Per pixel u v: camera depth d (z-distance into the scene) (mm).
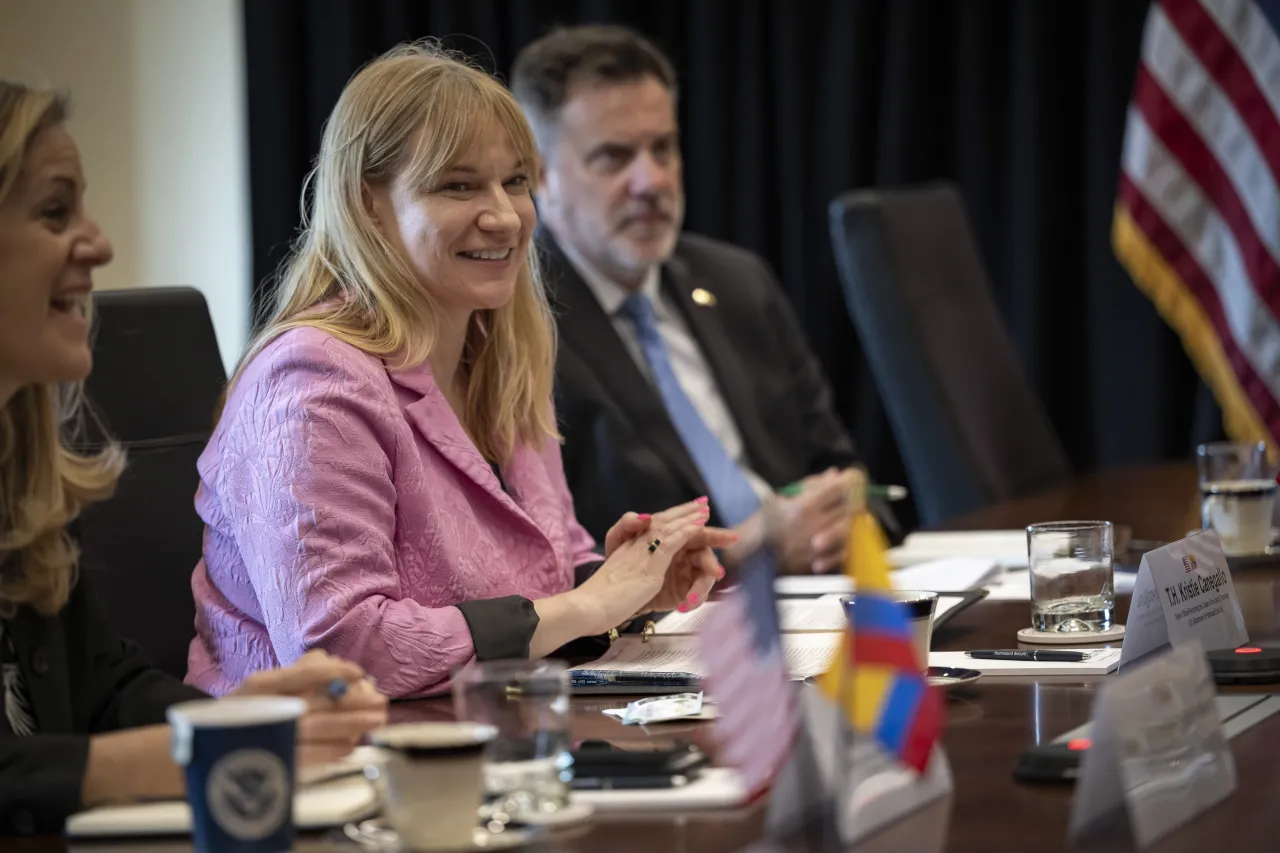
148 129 10695
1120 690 2488
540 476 4949
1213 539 3959
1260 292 9375
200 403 5082
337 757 2879
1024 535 6109
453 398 4836
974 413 7816
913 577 5039
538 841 2492
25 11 10633
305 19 10461
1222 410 10055
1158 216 9617
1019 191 10250
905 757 2535
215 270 10742
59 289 3139
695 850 2441
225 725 2279
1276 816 2555
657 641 4430
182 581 4914
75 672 3557
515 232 4582
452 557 4285
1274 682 3525
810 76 10484
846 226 7727
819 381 7941
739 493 6957
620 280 7340
